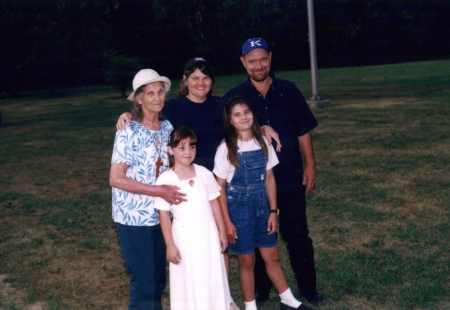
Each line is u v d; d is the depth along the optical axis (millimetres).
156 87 3646
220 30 32969
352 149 9930
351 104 16312
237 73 34438
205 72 3986
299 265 4391
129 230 3686
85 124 16438
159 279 3812
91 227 6590
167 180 3656
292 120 4340
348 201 6898
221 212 3924
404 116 13172
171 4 31328
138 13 31562
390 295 4375
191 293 3631
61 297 4695
